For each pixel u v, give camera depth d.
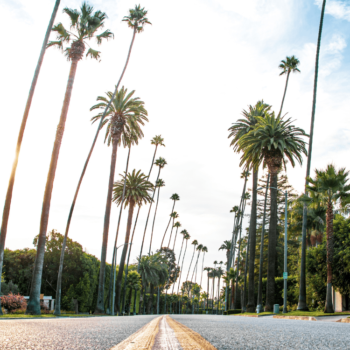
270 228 33.31
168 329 4.28
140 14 37.88
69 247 47.94
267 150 34.41
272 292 32.16
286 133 34.91
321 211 37.34
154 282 75.38
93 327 4.39
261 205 65.94
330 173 26.16
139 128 44.12
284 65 45.25
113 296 45.00
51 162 25.17
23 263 47.97
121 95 42.81
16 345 1.98
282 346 2.27
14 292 33.88
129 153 51.62
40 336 2.63
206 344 2.37
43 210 24.14
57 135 25.81
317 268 31.38
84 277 47.69
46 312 30.48
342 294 29.56
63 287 47.88
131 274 68.31
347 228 28.33
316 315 22.80
